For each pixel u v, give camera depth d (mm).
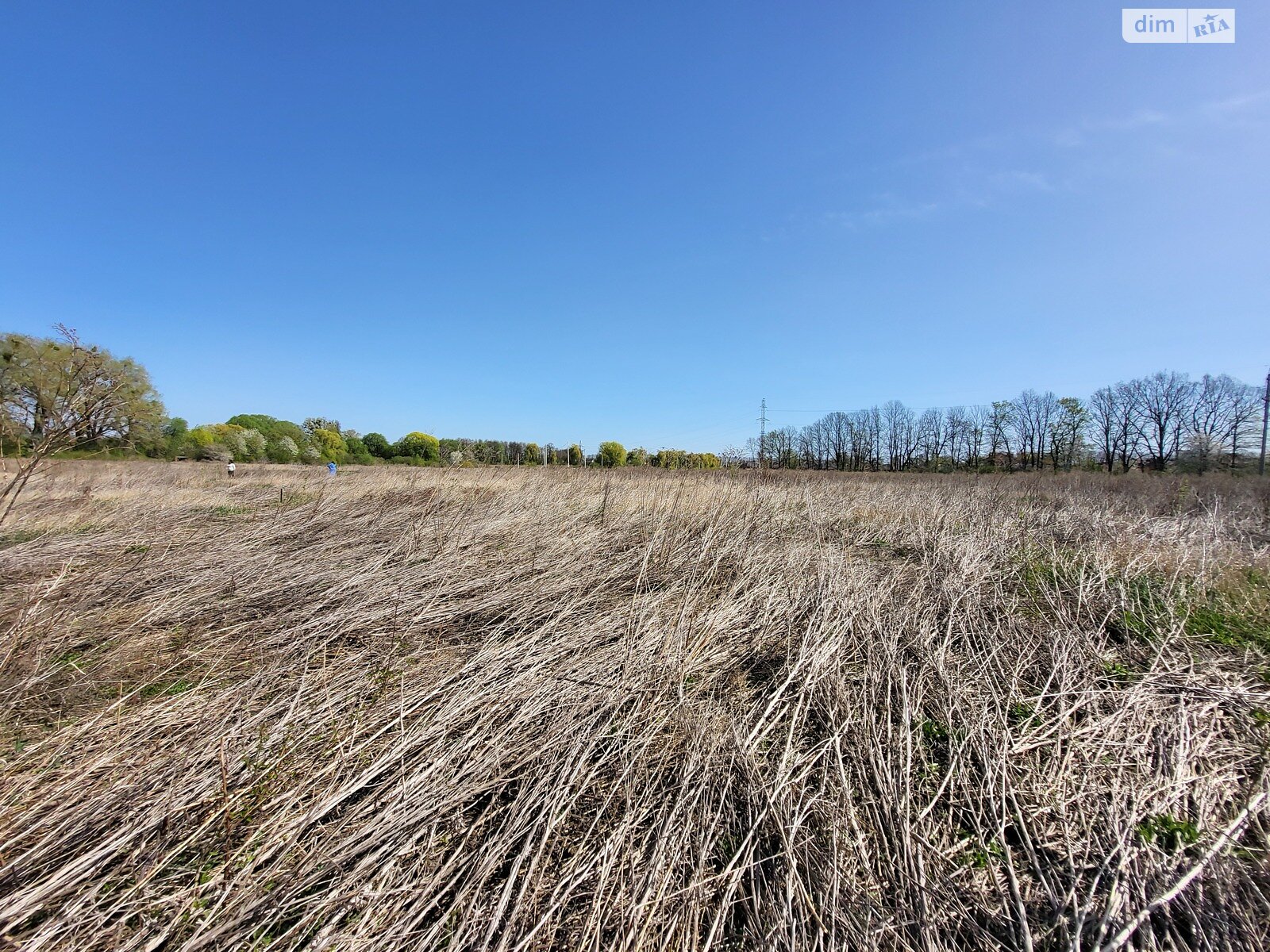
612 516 6859
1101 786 2311
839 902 1748
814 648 3393
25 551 4848
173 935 1566
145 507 7066
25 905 1568
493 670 3027
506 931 1584
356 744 2404
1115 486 14148
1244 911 1743
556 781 2221
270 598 4156
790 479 10945
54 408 3412
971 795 2275
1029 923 1735
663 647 3418
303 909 1666
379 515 6824
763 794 2188
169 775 2135
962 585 4539
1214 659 3350
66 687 2729
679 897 1766
